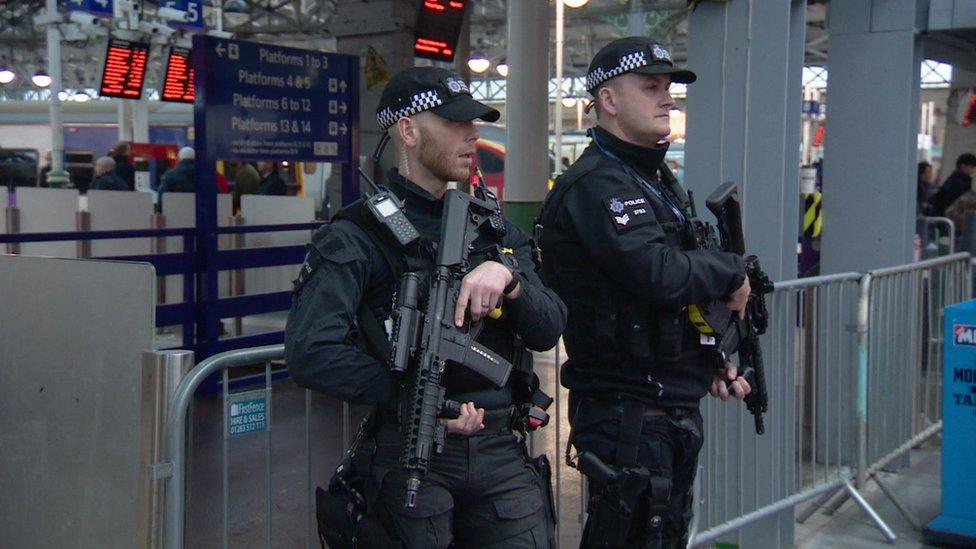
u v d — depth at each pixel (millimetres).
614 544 3020
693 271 2875
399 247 2396
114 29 15164
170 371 2605
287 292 8602
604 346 3029
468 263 2434
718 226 3336
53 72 19812
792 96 5223
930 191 14922
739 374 3297
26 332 2818
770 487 4773
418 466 2178
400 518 2404
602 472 3008
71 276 2723
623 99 3061
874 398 5551
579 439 3162
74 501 2744
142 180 19156
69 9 14273
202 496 5117
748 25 4426
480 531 2500
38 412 2803
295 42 31328
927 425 6590
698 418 3215
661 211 3055
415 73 2527
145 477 2598
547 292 2643
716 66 4465
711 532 4332
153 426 2592
